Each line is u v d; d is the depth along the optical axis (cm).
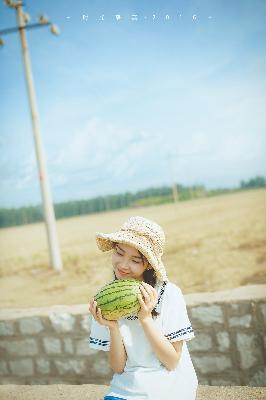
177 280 1452
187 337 293
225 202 7100
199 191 13162
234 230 2456
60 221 10181
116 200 14000
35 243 4841
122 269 306
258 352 543
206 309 557
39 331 628
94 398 497
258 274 1337
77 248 2941
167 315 298
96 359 605
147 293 280
